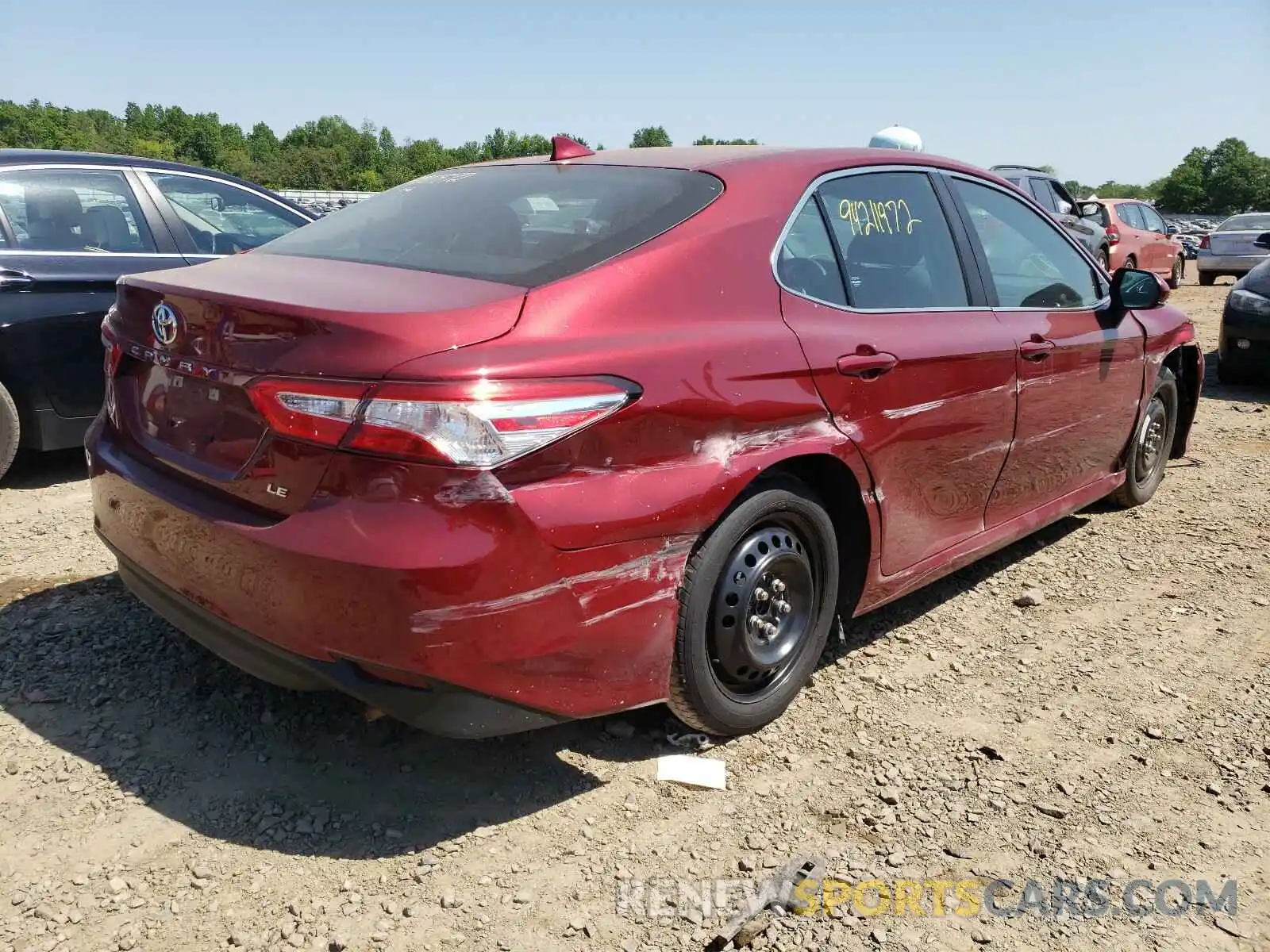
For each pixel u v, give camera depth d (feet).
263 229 20.92
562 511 8.07
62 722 10.14
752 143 12.03
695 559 9.22
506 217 10.17
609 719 10.57
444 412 7.60
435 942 7.59
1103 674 12.07
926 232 12.23
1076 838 9.08
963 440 11.96
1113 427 15.62
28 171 17.65
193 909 7.80
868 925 7.94
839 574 11.23
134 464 9.77
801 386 9.81
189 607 9.12
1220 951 7.83
